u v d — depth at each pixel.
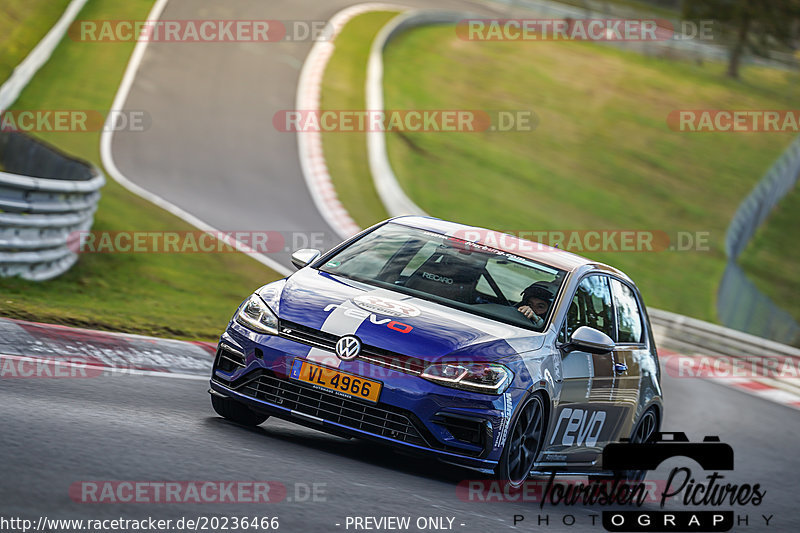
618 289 25.27
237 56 134.00
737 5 191.88
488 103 146.25
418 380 18.72
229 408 21.42
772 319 87.81
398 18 168.12
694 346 62.03
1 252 39.53
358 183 101.56
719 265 110.00
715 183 139.12
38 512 12.29
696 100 171.00
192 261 57.50
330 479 17.25
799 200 148.12
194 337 35.78
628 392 24.34
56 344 27.50
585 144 140.50
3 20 121.50
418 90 143.25
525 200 114.81
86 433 17.19
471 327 20.12
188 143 100.94
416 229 24.14
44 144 64.88
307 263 22.91
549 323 21.45
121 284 46.53
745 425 41.56
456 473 21.09
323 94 127.38
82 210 49.25
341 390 18.92
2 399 19.08
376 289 21.39
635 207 123.56
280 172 98.31
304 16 159.38
